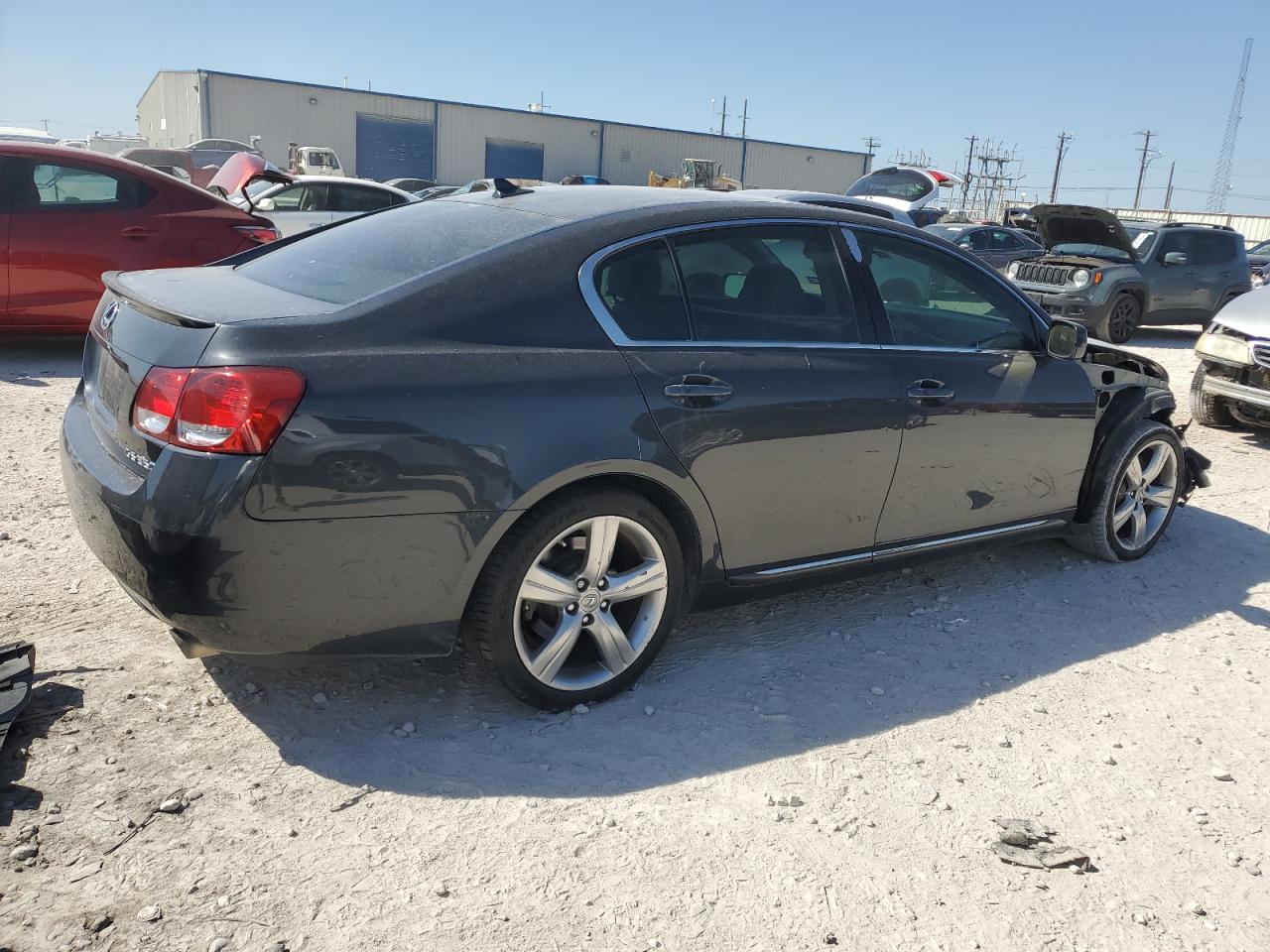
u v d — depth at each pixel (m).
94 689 3.05
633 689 3.33
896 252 3.83
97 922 2.16
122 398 2.79
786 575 3.54
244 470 2.49
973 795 2.88
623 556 3.32
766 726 3.16
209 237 7.95
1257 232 39.12
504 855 2.49
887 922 2.36
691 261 3.28
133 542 2.59
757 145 54.09
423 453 2.67
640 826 2.64
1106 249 13.64
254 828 2.52
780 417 3.31
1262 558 5.05
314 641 2.71
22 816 2.47
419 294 2.83
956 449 3.85
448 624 2.86
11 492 4.75
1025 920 2.41
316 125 43.06
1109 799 2.91
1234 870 2.65
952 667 3.66
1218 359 7.67
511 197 3.56
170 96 44.50
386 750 2.89
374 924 2.23
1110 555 4.77
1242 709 3.50
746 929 2.31
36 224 7.38
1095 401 4.36
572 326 2.99
